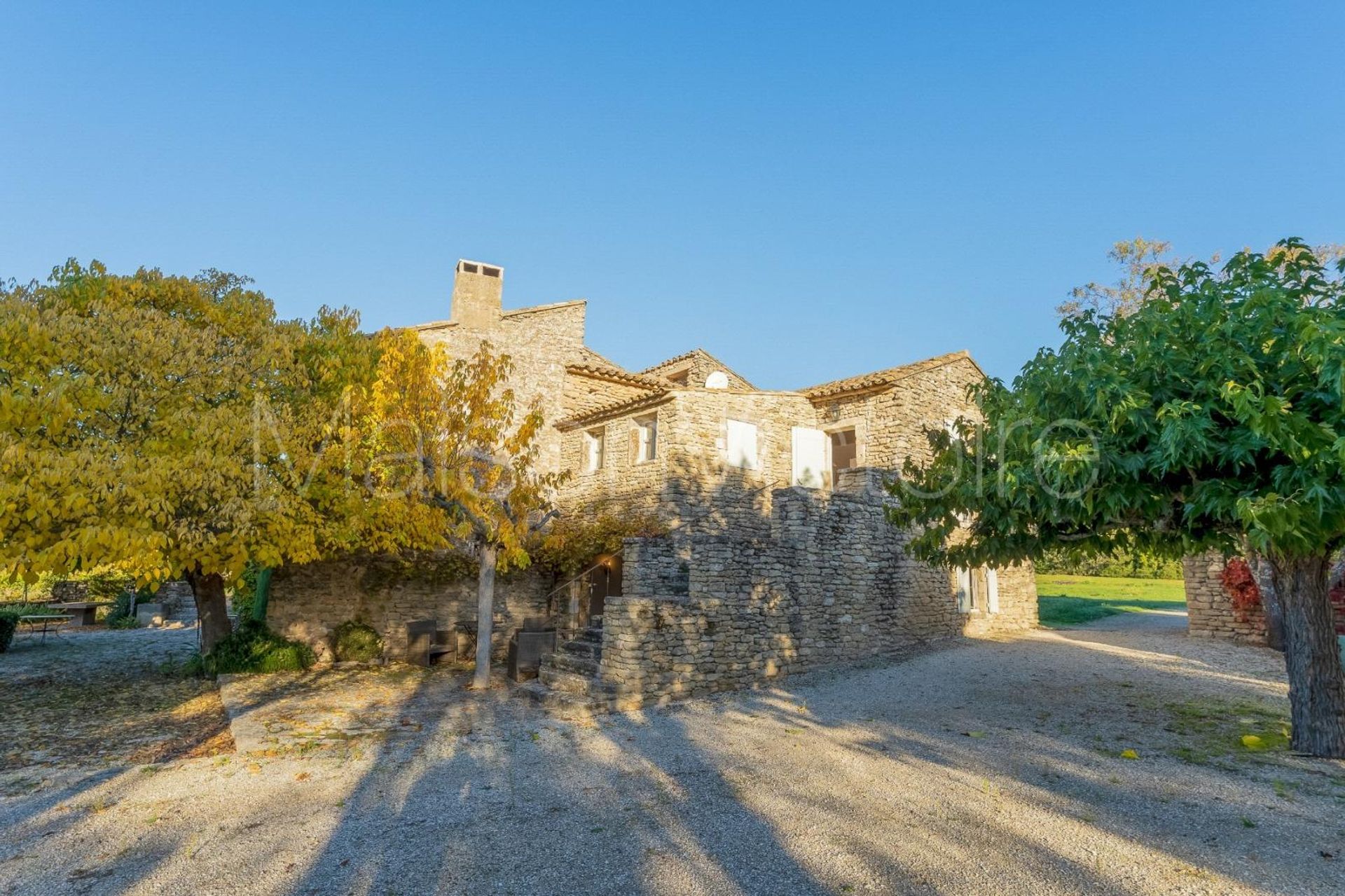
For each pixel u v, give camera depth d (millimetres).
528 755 7969
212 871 4961
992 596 18250
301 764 7574
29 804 6305
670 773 7277
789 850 5273
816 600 13531
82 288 11211
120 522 9219
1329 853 5043
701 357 22734
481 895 4629
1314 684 7484
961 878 4766
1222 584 15562
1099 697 10367
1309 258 7090
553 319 19875
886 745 8219
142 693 11758
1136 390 6750
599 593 16688
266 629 14023
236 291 12594
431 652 14883
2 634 16766
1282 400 5766
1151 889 4566
